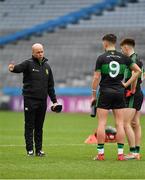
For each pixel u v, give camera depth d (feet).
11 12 481.05
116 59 119.65
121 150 121.08
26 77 129.80
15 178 94.63
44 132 220.02
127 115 124.77
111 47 120.57
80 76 418.72
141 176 97.19
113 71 119.03
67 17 464.65
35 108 128.77
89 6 466.29
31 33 459.73
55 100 132.87
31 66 129.08
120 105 120.57
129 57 122.31
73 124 269.44
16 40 458.50
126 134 125.39
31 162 117.08
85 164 113.29
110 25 454.40
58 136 200.44
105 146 157.58
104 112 120.06
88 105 377.71
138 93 125.29
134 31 444.96
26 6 483.92
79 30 456.45
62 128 242.99
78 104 380.17
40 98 128.98
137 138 127.44
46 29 460.55
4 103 395.75
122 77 120.57
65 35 455.22
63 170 104.17
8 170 104.12
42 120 130.72
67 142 174.50
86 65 428.15
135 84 122.31
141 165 112.16
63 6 473.26
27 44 455.22
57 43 451.12
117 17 458.91
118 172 101.71
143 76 127.75
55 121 291.17
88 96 378.53
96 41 446.19
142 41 435.94
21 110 390.42
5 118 312.50
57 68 428.97
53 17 468.34
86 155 133.69
